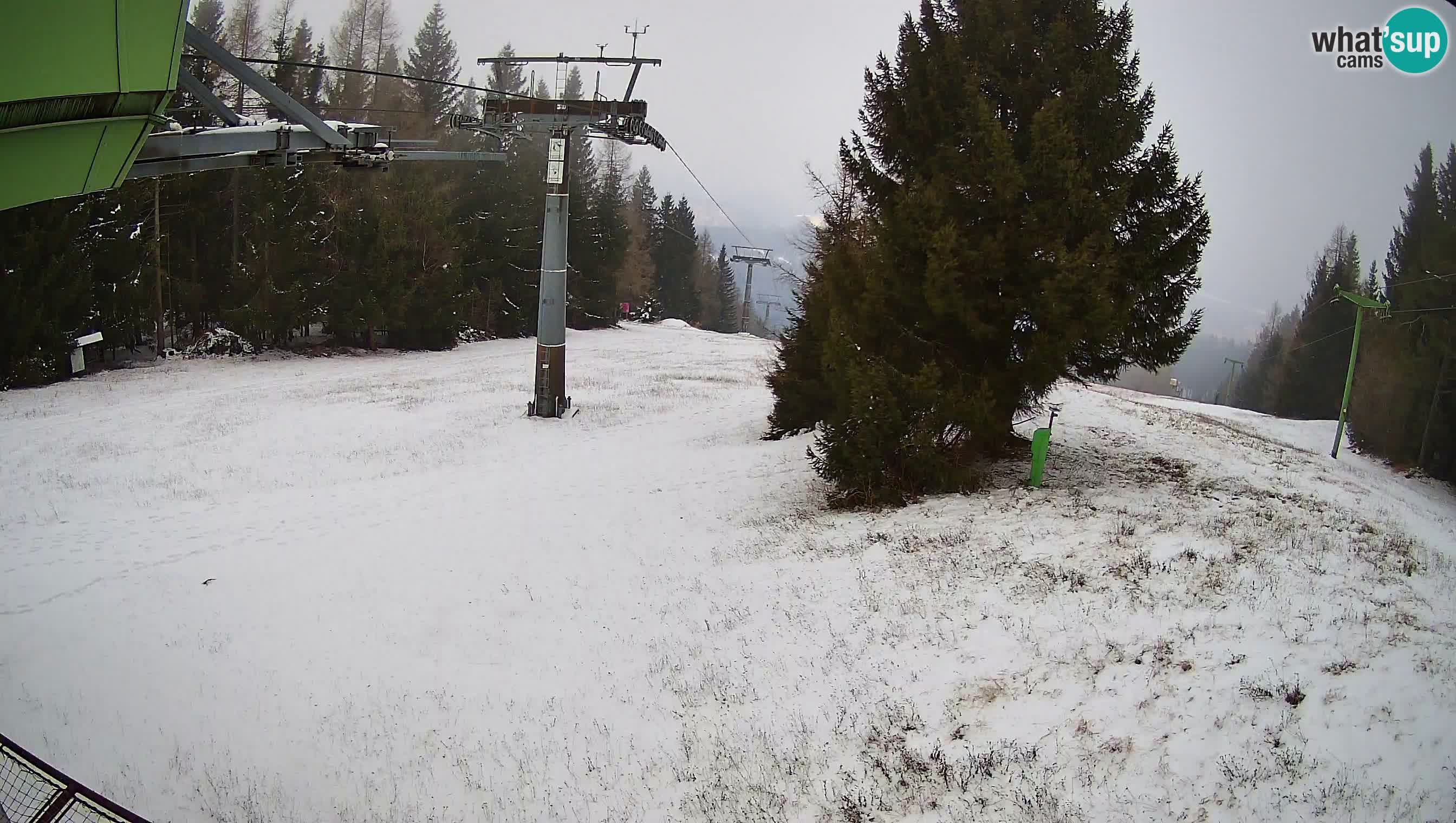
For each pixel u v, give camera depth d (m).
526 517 17.73
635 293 90.00
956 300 14.38
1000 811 7.00
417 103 65.50
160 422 26.50
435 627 12.44
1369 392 37.53
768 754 8.50
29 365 31.27
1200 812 6.54
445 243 51.03
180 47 7.23
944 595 10.84
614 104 27.55
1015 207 14.42
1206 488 14.59
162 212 39.78
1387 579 9.91
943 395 14.72
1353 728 7.02
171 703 10.20
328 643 11.92
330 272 45.62
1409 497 23.30
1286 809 6.37
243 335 42.12
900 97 16.59
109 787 8.48
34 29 5.79
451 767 8.98
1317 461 24.16
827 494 17.09
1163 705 7.77
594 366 43.81
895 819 7.21
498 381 37.88
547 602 13.24
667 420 28.30
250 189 44.09
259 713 10.05
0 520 16.95
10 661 11.04
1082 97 14.77
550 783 8.59
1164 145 15.28
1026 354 14.64
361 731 9.69
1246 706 7.53
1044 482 15.24
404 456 23.14
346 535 16.58
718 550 14.80
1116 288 14.48
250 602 13.30
